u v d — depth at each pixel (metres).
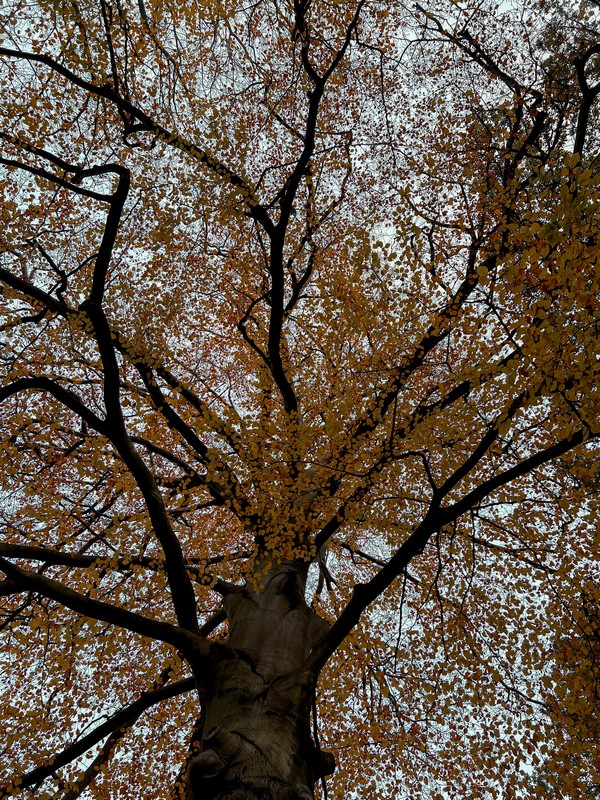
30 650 6.85
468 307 6.08
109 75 7.45
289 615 5.36
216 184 7.58
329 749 7.77
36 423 7.31
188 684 5.56
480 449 4.82
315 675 4.40
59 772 5.85
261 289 9.05
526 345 3.63
